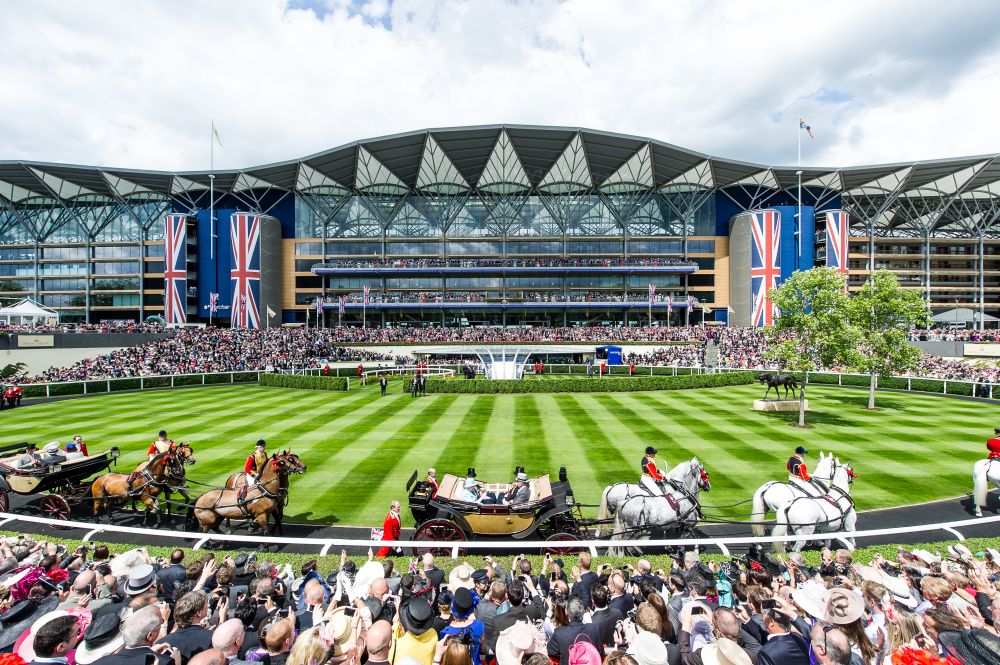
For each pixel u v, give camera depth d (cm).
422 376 3750
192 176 7500
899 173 6969
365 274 8212
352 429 2381
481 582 708
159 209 8319
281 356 5697
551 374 5803
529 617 575
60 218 8356
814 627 473
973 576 703
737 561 873
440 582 758
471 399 3450
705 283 8156
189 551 967
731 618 467
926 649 460
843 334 2603
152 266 8238
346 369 5547
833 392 3828
